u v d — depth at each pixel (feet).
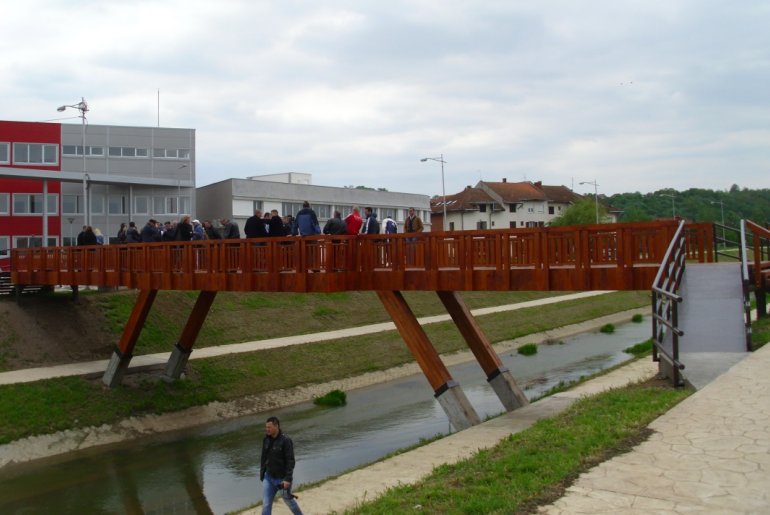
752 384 41.24
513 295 200.64
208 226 86.17
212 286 75.25
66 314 110.52
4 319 103.45
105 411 84.17
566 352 135.85
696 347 49.16
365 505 33.94
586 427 38.93
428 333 139.03
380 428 82.38
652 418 38.01
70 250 98.78
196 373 98.53
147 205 185.26
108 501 60.90
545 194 307.99
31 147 172.45
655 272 51.37
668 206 503.61
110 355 104.99
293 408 95.55
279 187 201.16
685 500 26.37
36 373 90.84
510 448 38.29
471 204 282.56
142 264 85.71
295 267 65.67
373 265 64.54
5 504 60.34
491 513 27.86
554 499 28.12
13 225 168.45
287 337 128.26
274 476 38.58
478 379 110.73
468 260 59.57
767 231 65.82
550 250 55.93
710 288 53.16
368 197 234.17
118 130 185.68
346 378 110.52
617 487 28.50
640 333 162.50
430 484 34.50
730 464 29.45
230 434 82.53
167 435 82.58
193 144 194.80
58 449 75.41
